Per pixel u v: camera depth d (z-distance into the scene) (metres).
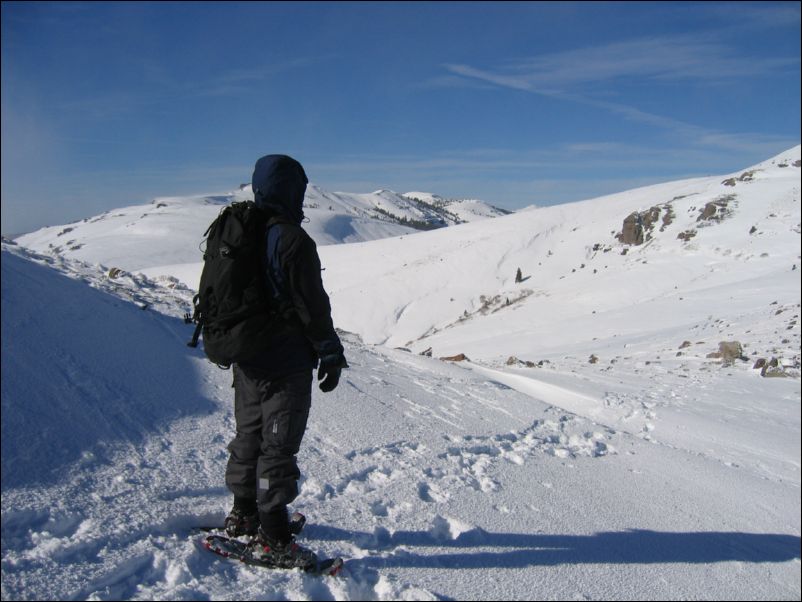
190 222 198.50
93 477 3.20
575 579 3.00
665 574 3.30
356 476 4.05
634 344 23.23
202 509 3.17
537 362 20.83
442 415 6.41
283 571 2.59
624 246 59.34
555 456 5.66
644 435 8.51
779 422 9.97
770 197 51.44
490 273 70.12
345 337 12.33
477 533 3.35
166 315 6.99
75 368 4.35
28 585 2.19
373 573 2.69
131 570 2.43
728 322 24.12
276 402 2.77
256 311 2.63
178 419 4.33
